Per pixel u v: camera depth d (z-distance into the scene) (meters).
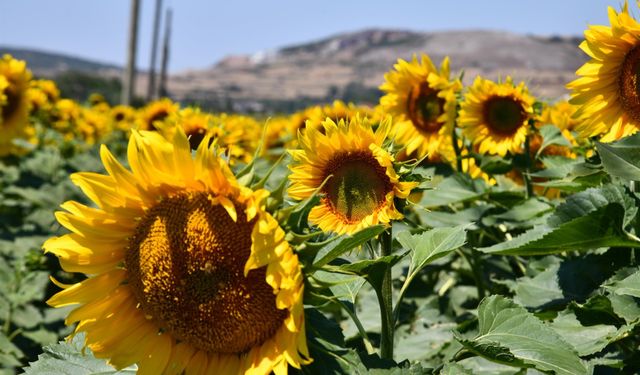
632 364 0.74
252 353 0.64
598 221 0.72
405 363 0.62
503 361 0.65
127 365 0.66
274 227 0.56
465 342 0.65
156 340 0.67
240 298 0.63
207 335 0.65
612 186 0.76
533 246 0.76
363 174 0.80
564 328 0.77
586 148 1.16
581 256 0.86
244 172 0.62
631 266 0.79
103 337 0.67
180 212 0.65
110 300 0.68
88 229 0.67
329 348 0.62
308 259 0.58
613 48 0.83
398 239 0.78
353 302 0.73
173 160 0.64
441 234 0.75
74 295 0.67
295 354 0.58
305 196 0.82
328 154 0.81
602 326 0.76
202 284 0.64
